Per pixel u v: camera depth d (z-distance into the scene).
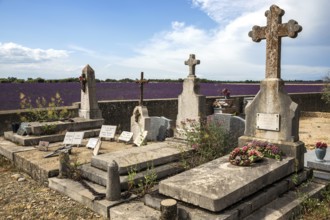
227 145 7.61
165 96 28.28
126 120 12.75
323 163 6.20
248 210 4.29
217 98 17.45
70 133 8.55
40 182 6.44
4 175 6.95
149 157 6.25
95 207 4.96
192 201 4.20
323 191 5.42
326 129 14.49
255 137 6.15
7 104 18.00
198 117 7.89
